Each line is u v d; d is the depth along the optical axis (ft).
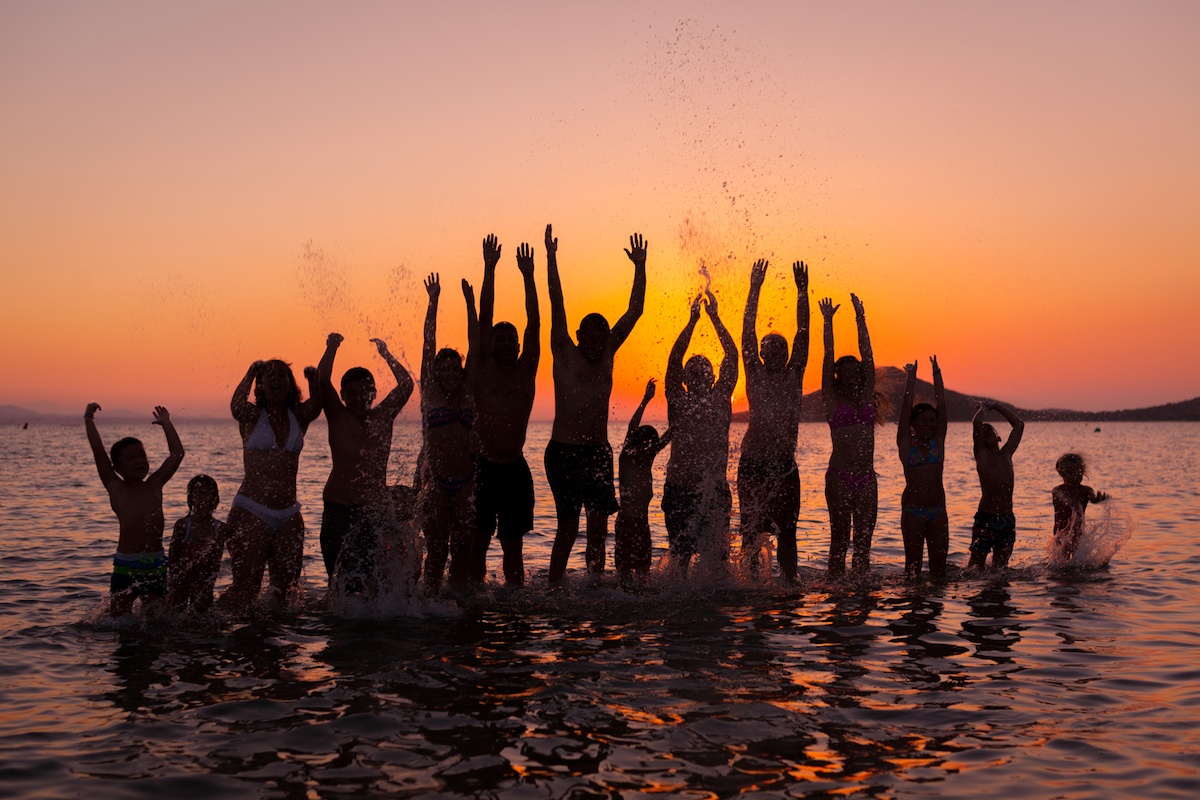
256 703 19.17
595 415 31.35
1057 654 23.09
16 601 29.96
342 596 28.19
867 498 33.73
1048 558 38.19
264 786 15.01
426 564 29.40
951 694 19.79
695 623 26.58
